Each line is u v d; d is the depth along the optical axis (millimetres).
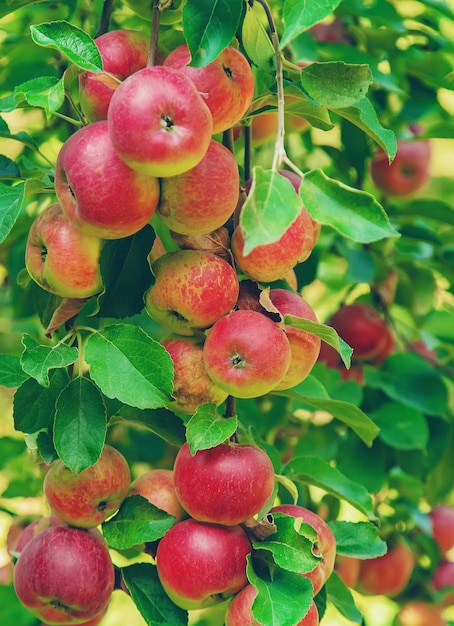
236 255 1199
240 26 1253
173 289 1178
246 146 1294
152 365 1164
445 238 1804
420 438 1627
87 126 1150
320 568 1208
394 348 1768
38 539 1224
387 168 1783
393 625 1790
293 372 1212
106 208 1126
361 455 1642
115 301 1196
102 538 1243
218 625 1722
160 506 1228
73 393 1181
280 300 1220
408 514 1750
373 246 1771
